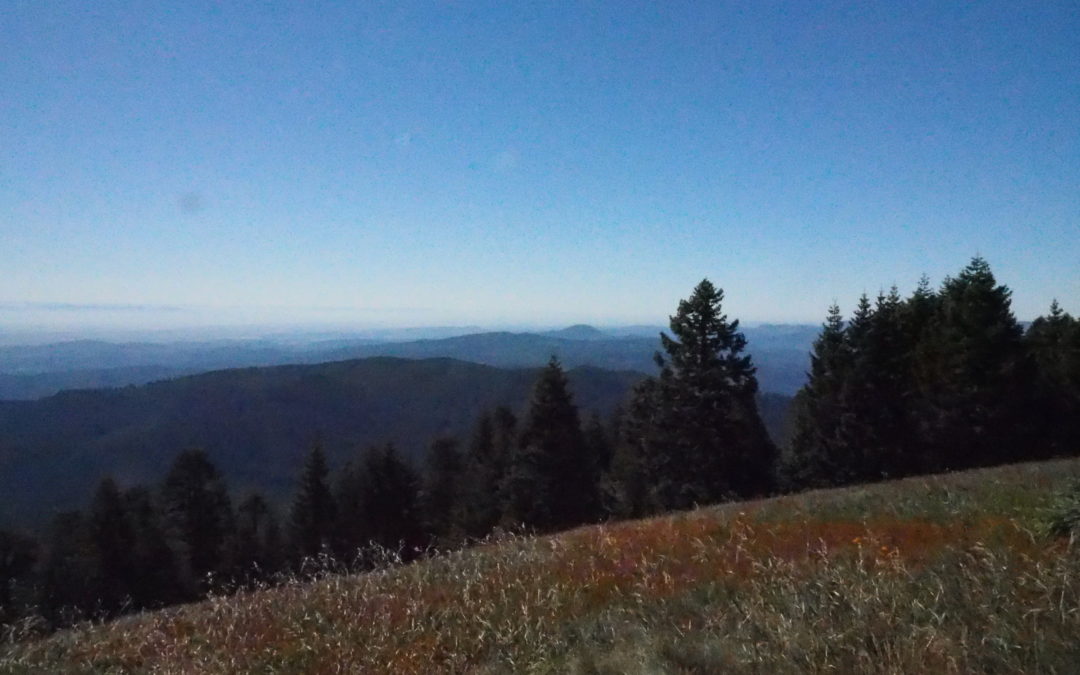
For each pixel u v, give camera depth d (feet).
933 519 30.78
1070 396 116.26
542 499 124.16
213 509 144.87
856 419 117.19
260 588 37.60
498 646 23.00
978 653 15.80
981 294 108.47
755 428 129.29
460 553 40.88
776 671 16.69
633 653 19.26
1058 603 17.38
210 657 26.27
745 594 22.66
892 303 128.26
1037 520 24.80
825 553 24.95
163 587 128.77
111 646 30.04
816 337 131.13
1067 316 134.72
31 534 146.61
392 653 23.90
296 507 157.28
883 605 18.98
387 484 155.43
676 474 123.13
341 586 34.19
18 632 33.09
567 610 25.43
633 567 29.99
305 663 24.62
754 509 43.34
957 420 109.81
